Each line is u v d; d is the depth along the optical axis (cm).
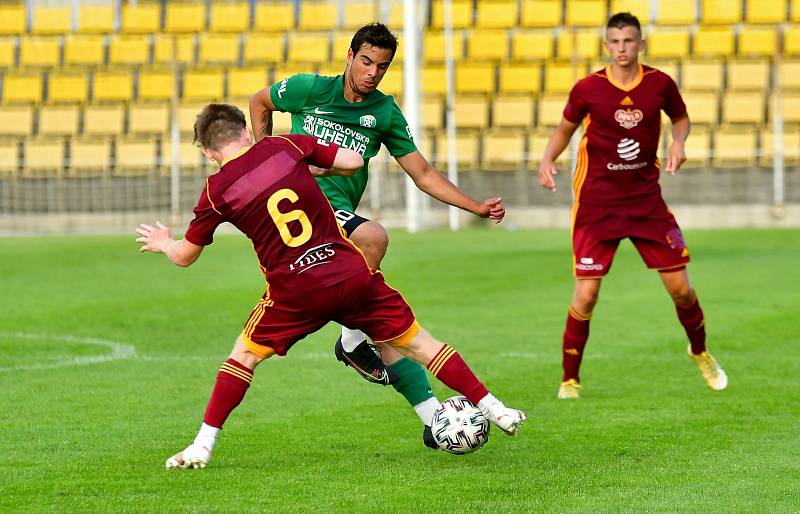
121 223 8231
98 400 2480
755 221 7694
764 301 4025
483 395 1856
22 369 2884
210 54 8962
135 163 8256
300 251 1811
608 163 2534
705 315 3731
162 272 5144
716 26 8644
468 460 1922
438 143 8094
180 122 8481
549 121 8231
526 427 2198
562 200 7900
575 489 1712
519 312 3862
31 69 9125
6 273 5156
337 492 1700
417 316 3788
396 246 6191
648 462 1892
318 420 2269
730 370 2822
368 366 2033
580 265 2523
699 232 7019
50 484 1753
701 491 1692
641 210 2531
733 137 7850
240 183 1812
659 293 4284
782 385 2622
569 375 2516
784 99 8112
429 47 8781
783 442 2038
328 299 1816
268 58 8950
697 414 2309
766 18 8694
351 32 9006
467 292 4369
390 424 2230
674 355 3070
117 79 8838
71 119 8606
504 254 5691
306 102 2102
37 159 8362
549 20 8925
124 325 3653
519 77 8494
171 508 1611
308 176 1836
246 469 1856
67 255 5953
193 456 1847
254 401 2470
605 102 2509
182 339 3378
